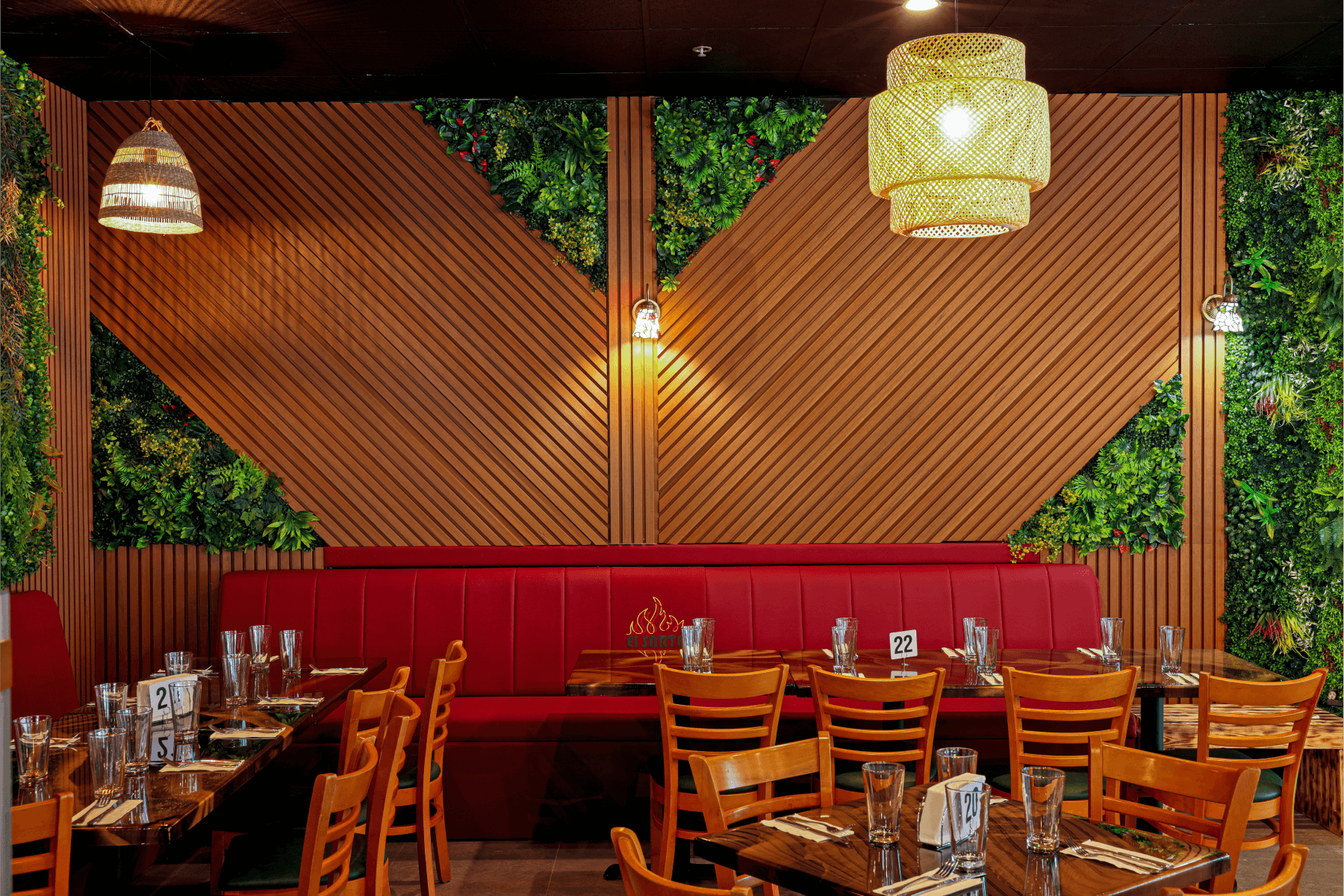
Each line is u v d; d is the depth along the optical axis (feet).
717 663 15.57
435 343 20.01
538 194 19.85
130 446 19.54
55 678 16.46
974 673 14.58
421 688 18.78
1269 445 19.83
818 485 20.12
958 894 6.98
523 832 17.17
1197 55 18.15
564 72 18.75
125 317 19.62
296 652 14.97
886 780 7.80
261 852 11.23
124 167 14.88
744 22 16.67
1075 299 20.07
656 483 20.04
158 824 8.74
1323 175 19.44
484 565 19.79
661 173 19.83
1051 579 19.13
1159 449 19.95
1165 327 20.06
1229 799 8.82
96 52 17.38
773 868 7.57
